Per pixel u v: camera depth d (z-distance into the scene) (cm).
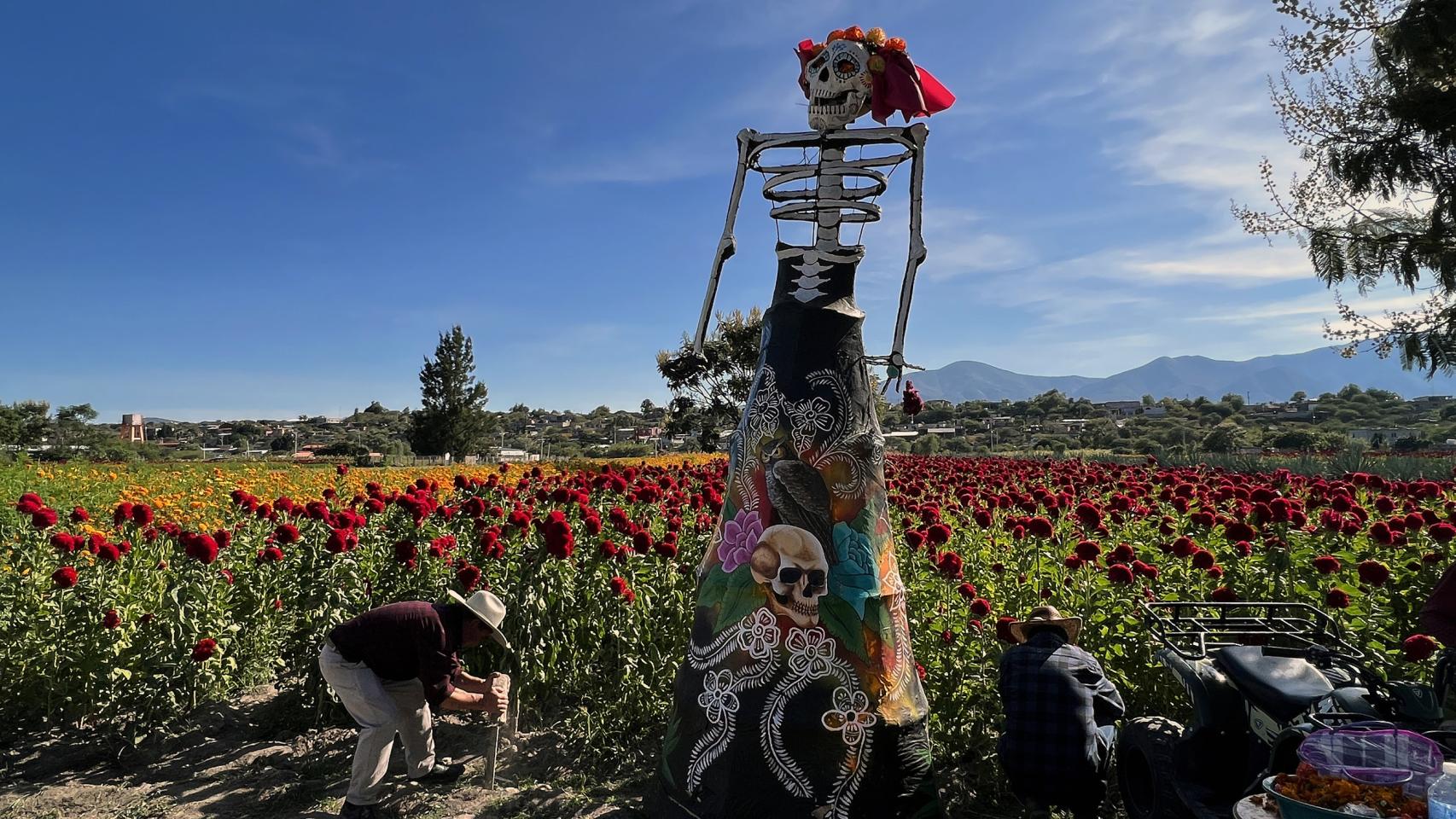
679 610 682
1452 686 355
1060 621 489
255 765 562
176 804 507
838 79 462
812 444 433
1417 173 1312
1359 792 281
